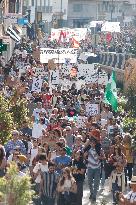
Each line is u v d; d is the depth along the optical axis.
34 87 41.50
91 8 165.62
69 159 22.73
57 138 25.03
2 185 15.56
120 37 120.31
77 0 164.62
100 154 25.27
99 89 45.78
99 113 36.09
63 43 76.31
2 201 15.55
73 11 164.88
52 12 156.88
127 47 98.31
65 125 30.08
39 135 28.45
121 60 76.31
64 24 161.62
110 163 25.42
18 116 30.56
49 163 22.05
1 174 21.02
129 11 168.25
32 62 63.03
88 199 25.05
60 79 47.41
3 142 26.61
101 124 32.44
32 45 86.44
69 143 27.88
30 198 15.76
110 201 24.89
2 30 71.25
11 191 15.54
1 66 58.22
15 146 23.20
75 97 40.44
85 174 25.33
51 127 28.84
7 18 76.38
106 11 166.62
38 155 22.12
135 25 162.38
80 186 23.02
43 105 37.62
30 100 38.75
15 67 56.31
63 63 54.50
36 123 28.83
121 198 20.17
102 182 26.70
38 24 119.00
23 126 28.88
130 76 46.66
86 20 165.38
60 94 40.81
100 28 122.44
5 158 21.38
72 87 44.97
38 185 21.75
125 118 34.59
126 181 25.28
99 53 86.00
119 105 42.31
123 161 24.27
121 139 26.84
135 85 42.69
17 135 24.02
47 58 52.84
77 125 32.19
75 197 21.39
